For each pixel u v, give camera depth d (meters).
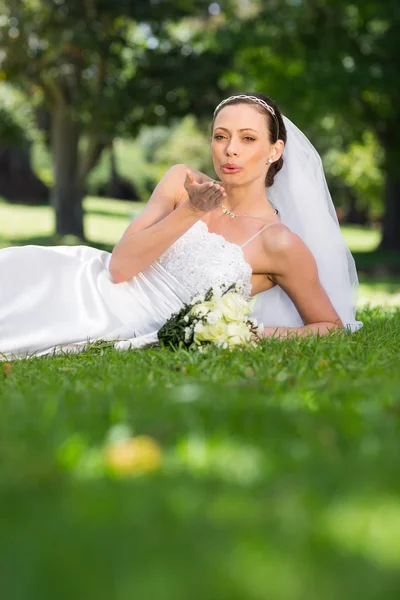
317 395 3.87
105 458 2.65
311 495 2.21
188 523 1.96
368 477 2.40
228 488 2.29
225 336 5.34
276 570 1.67
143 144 79.38
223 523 1.96
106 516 2.01
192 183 6.01
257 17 27.70
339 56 27.53
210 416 3.26
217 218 6.50
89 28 27.03
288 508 2.08
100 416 3.37
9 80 28.58
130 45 28.84
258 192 6.48
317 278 6.42
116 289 6.45
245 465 2.56
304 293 6.39
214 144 6.38
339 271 6.85
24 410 3.50
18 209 43.81
